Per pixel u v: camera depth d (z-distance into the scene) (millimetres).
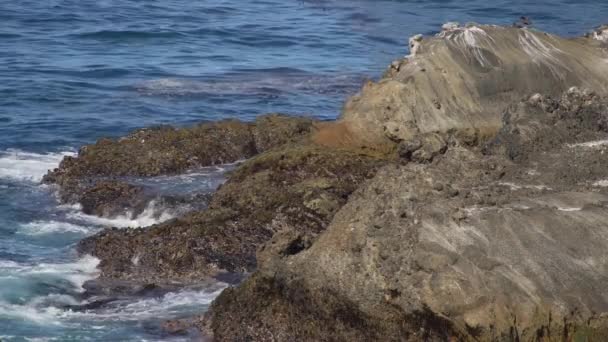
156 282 30766
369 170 35188
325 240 26859
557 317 24359
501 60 38188
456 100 37406
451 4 83500
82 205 36938
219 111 50781
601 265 25484
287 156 35625
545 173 30250
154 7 80688
